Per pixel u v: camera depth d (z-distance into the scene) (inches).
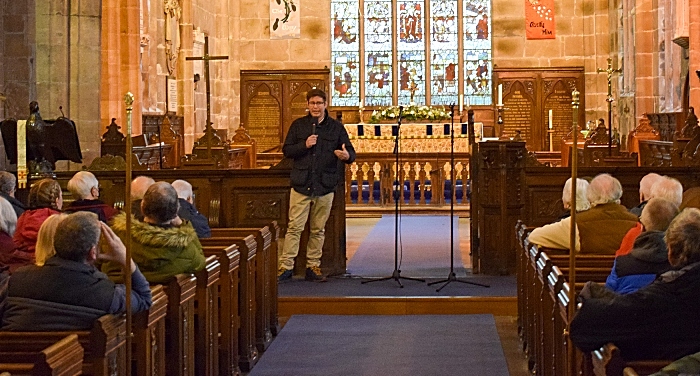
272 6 1092.5
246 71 1093.1
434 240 634.8
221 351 305.0
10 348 191.2
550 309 273.7
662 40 864.9
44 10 596.7
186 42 912.3
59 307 206.8
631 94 951.6
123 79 697.6
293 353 348.8
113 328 198.7
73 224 210.7
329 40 1098.1
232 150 700.0
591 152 658.8
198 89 973.2
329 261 478.6
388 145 888.9
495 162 474.6
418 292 431.2
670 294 185.3
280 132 1092.5
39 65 597.0
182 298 252.8
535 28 1077.8
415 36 1105.4
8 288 212.8
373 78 1106.1
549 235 320.2
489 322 400.8
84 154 606.2
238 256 317.7
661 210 235.3
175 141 729.6
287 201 476.4
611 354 180.5
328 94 1097.4
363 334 379.6
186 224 274.7
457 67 1101.1
